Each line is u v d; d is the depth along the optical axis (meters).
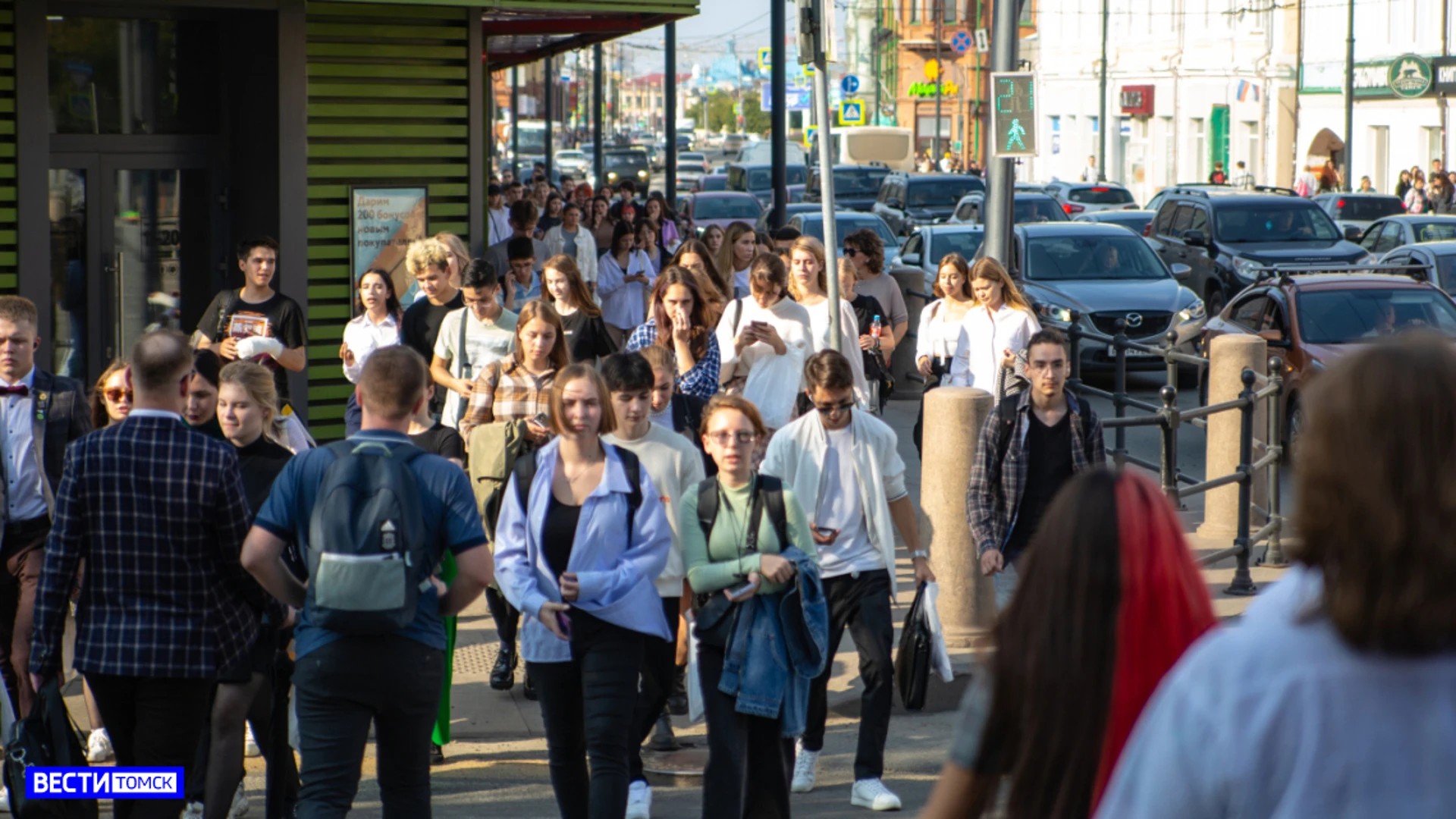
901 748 13.88
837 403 11.69
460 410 15.87
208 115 23.31
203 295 23.50
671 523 11.55
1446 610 3.66
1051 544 4.91
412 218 23.94
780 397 16.22
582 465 10.36
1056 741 4.78
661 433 11.77
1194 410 17.59
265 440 11.49
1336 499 3.74
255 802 12.25
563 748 10.45
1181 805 3.78
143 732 9.73
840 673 15.65
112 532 9.54
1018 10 26.14
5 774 9.94
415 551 8.87
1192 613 4.83
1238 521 19.08
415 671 9.00
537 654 10.28
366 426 9.23
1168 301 36.03
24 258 21.03
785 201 41.88
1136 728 4.23
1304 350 27.23
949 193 70.56
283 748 10.80
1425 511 3.65
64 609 9.70
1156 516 4.89
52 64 22.17
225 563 9.78
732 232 22.41
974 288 17.97
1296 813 3.69
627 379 11.52
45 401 12.48
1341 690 3.71
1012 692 4.89
